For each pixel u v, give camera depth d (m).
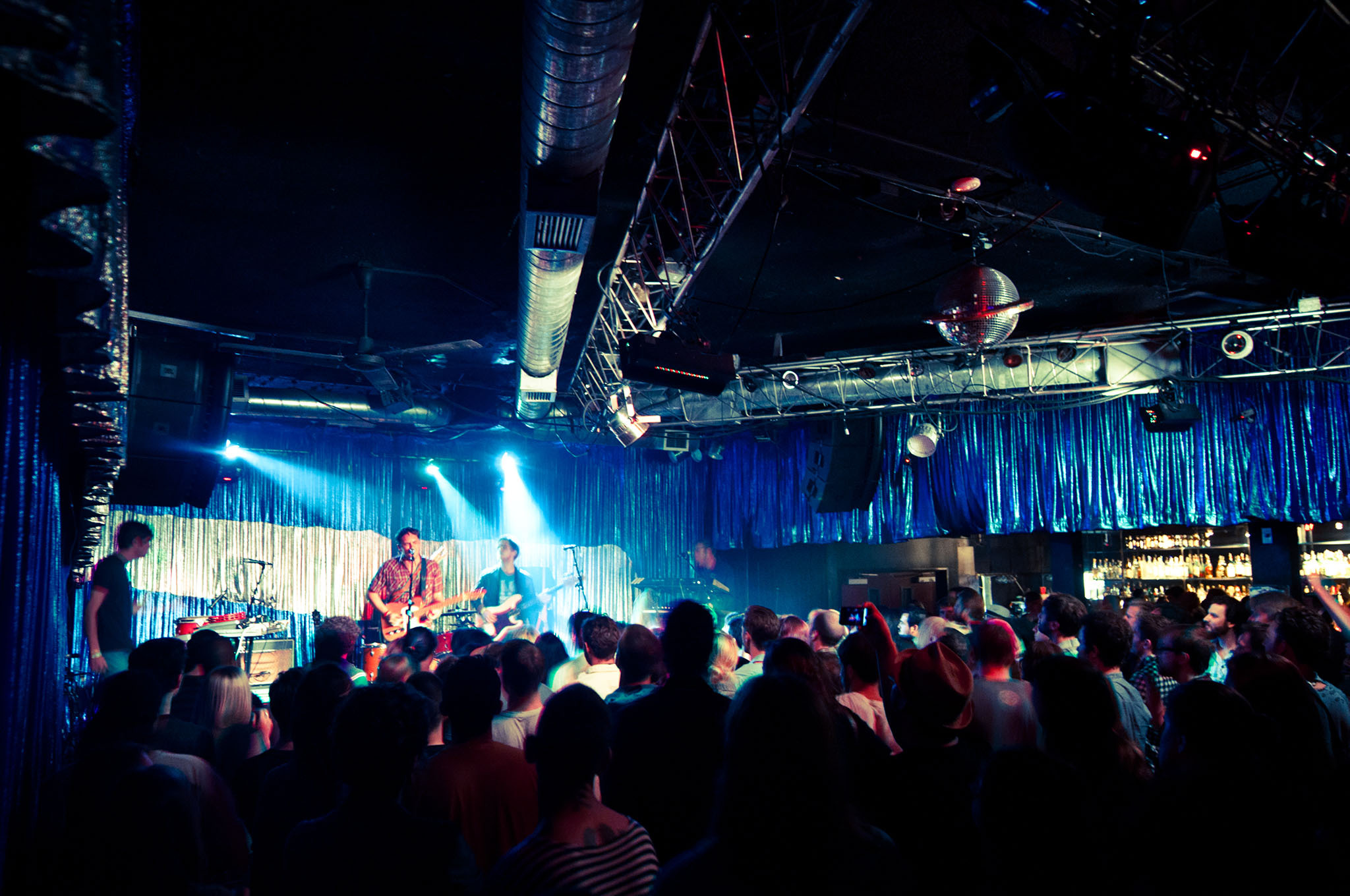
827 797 1.20
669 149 4.50
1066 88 3.21
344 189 4.82
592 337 7.17
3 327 1.44
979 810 1.59
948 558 10.80
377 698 1.85
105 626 5.11
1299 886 1.73
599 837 1.63
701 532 11.31
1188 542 8.46
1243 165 4.37
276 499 9.99
